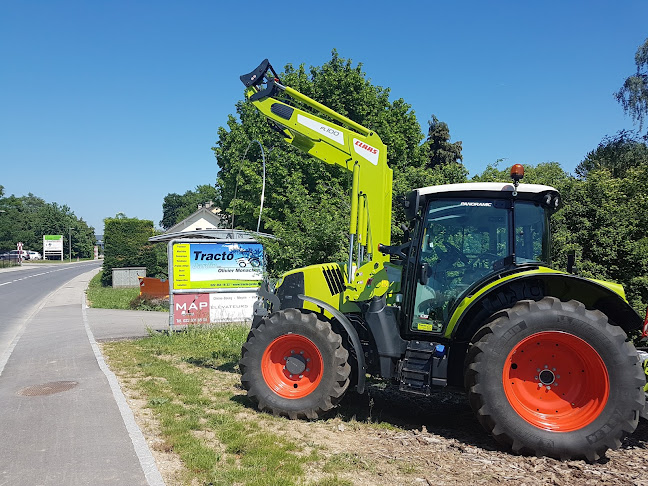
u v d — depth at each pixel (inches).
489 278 202.5
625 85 802.8
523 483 155.1
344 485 151.9
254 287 466.3
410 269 219.5
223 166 1031.6
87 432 195.5
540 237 210.5
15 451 177.0
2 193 4407.0
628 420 171.0
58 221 4392.2
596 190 401.4
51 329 525.3
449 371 209.5
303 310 243.6
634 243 382.3
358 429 208.7
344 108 946.1
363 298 234.4
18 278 1665.8
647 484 154.2
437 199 218.4
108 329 519.2
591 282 188.5
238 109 1008.9
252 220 872.9
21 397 248.5
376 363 223.8
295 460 170.6
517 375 186.2
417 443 191.8
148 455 172.4
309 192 816.3
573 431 174.6
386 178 244.5
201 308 456.4
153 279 778.8
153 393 256.7
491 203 212.8
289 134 264.4
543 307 182.1
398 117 990.4
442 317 212.5
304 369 223.9
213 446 184.1
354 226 239.8
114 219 1255.5
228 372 308.5
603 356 175.0
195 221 1800.0
